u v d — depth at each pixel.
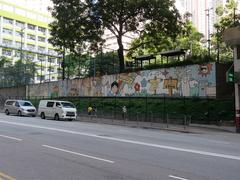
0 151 12.72
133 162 10.94
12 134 18.56
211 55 41.91
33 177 8.63
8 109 42.41
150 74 39.28
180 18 43.22
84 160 11.12
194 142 17.47
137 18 43.69
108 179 8.52
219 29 40.34
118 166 10.23
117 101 41.31
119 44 45.06
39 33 137.25
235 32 26.94
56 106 35.84
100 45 46.16
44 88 54.59
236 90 26.56
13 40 128.25
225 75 33.88
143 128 28.64
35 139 16.53
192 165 10.63
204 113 31.56
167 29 43.41
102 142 15.95
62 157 11.63
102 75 45.16
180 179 8.70
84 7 41.56
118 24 44.84
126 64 49.03
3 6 127.56
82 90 47.84
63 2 42.16
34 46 134.50
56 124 27.31
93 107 42.28
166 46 47.97
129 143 15.84
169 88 37.22
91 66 51.16
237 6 43.53
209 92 33.78
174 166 10.41
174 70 36.97
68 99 48.34
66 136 18.16
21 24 131.75
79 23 42.16
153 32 44.28
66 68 69.38
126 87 41.94
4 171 9.31
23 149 13.30
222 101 31.44
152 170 9.75
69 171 9.41
